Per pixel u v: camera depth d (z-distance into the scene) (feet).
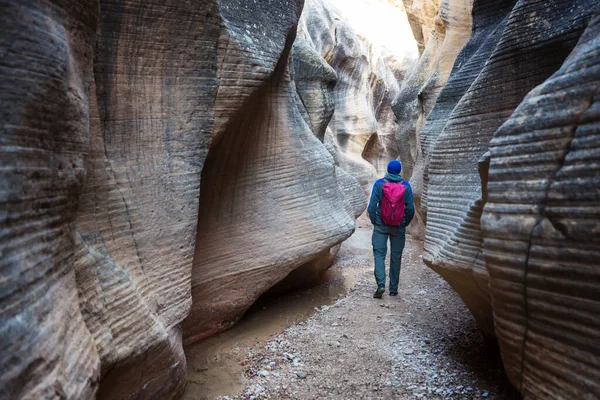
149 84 10.70
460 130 13.41
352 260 26.89
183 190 11.44
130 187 10.24
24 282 4.81
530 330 6.37
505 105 12.05
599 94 5.84
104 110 9.93
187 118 11.57
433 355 13.24
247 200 16.21
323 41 48.03
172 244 11.07
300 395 11.27
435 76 29.07
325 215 18.60
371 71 61.31
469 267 10.74
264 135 16.66
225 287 15.35
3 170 4.70
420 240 32.53
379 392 11.32
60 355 5.32
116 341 8.06
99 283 8.15
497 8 17.83
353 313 17.34
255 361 13.15
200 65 11.68
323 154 20.01
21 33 5.21
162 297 10.50
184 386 11.26
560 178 6.04
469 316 16.47
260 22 14.19
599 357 5.41
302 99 30.35
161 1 10.24
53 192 5.78
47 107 5.58
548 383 6.07
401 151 39.83
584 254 5.61
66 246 6.31
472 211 10.82
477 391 11.00
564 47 10.57
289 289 20.68
